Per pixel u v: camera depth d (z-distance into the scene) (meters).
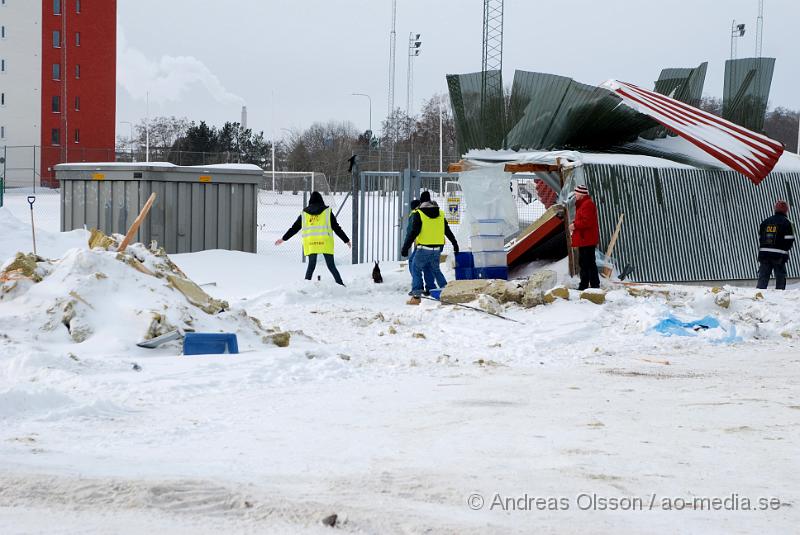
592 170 21.48
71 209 26.34
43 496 4.50
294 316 15.86
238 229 26.45
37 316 11.22
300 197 62.41
